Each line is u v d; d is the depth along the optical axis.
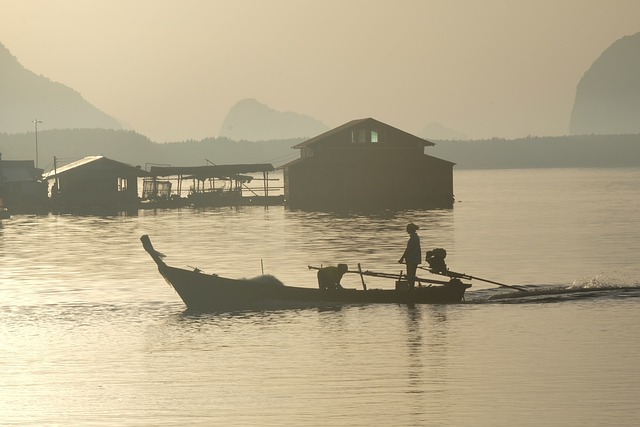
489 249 159.25
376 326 85.56
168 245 176.25
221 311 96.06
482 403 59.59
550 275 122.75
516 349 74.81
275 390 63.59
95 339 82.44
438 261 99.25
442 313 91.88
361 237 185.50
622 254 148.88
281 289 97.19
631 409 57.62
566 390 62.22
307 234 195.62
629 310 92.00
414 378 66.12
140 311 97.12
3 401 61.84
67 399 62.16
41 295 110.25
